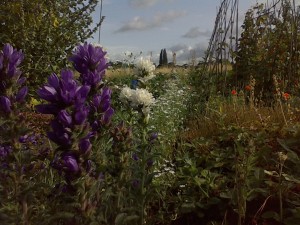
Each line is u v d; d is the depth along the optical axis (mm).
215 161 659
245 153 527
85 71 410
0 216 365
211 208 558
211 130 820
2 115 378
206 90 1259
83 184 337
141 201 456
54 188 391
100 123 401
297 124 695
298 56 1299
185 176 595
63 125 326
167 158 719
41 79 1307
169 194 612
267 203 520
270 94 1252
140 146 475
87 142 334
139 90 512
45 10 1397
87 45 414
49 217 356
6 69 373
